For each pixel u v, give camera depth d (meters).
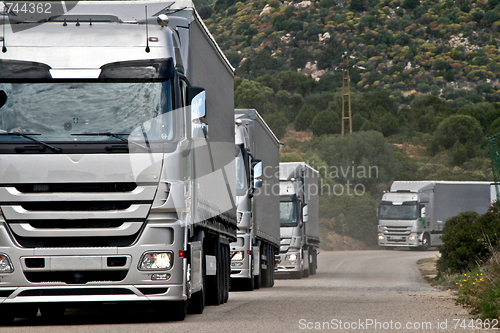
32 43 30.28
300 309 37.12
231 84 47.88
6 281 29.25
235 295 52.38
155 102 30.06
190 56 33.47
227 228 45.19
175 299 29.91
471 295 41.00
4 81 29.86
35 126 29.59
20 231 29.30
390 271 95.75
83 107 29.81
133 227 29.59
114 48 30.36
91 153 29.59
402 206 167.12
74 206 29.52
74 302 29.97
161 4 34.00
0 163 29.42
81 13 33.19
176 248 29.98
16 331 28.00
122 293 29.72
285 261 87.12
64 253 29.34
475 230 66.75
